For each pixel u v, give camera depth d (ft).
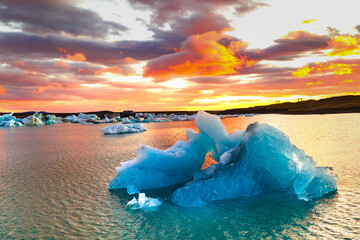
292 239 22.53
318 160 51.37
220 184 33.01
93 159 60.70
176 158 39.58
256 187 33.76
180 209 29.78
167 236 23.68
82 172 47.83
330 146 69.21
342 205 28.96
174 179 40.50
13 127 206.08
